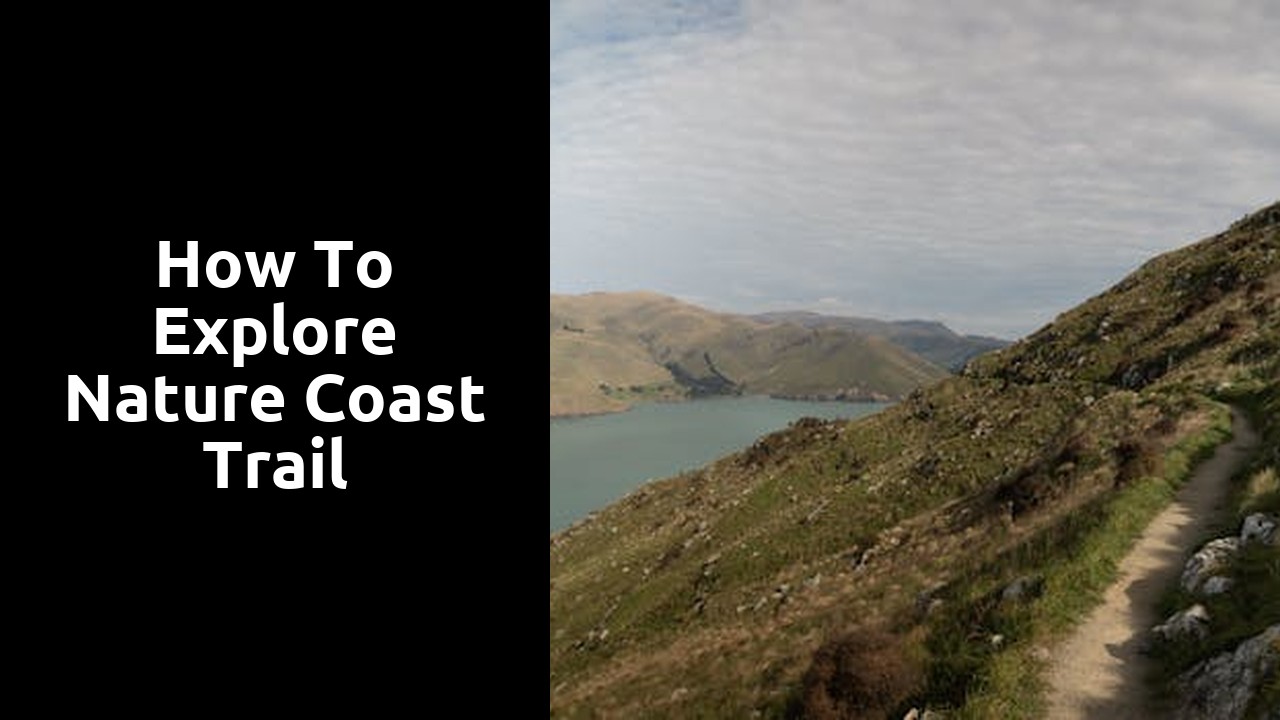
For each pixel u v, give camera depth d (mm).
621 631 46531
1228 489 24031
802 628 29375
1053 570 19234
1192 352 50250
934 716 15555
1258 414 31938
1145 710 13789
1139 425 34344
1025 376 64750
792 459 71438
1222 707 12625
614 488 180750
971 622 18672
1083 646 16141
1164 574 18844
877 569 35719
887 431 66312
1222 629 14641
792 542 47594
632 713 28984
